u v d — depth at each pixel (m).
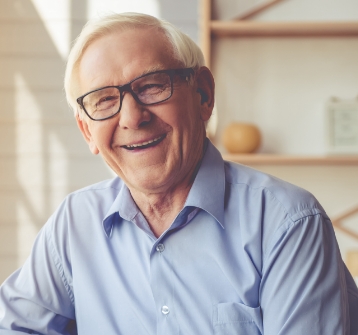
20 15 2.99
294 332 1.18
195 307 1.29
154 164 1.31
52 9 2.99
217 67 2.95
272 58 2.93
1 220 3.02
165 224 1.39
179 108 1.30
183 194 1.38
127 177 1.35
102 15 1.35
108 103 1.30
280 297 1.21
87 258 1.44
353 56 2.90
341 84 2.90
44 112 3.01
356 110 2.80
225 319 1.26
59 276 1.50
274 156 2.72
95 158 3.01
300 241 1.23
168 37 1.32
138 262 1.38
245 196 1.35
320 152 2.91
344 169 2.92
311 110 2.92
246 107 2.95
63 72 3.00
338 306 1.21
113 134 1.32
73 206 1.53
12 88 3.01
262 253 1.28
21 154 3.02
